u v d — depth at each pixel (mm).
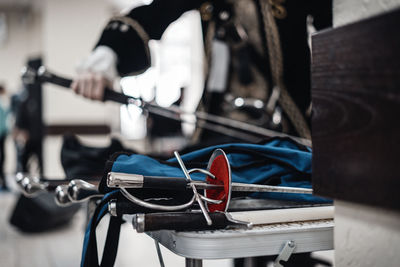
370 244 470
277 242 598
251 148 727
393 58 409
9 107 6348
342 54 469
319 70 502
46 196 3164
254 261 1211
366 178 442
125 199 625
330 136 488
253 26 1322
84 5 6633
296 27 1285
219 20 1369
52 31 6551
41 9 8055
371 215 466
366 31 438
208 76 1397
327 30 489
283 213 646
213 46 1374
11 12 8758
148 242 2838
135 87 1187
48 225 3166
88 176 957
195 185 608
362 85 444
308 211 666
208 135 1366
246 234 581
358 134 450
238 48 1347
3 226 3361
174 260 2414
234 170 708
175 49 7609
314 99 511
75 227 3346
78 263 2391
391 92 412
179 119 1303
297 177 728
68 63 6586
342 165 472
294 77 1301
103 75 1093
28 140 6047
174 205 640
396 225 435
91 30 6660
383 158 422
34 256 2535
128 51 1172
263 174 709
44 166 6426
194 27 7625
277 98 1302
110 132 6750
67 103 6508
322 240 621
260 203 717
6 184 6090
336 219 519
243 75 1349
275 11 1291
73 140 1110
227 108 1360
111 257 652
